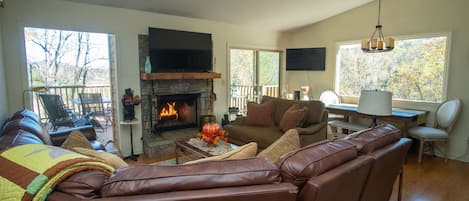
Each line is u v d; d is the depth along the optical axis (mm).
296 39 6121
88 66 4805
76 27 3531
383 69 4832
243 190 1088
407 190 2924
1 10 3047
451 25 3959
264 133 3695
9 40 3123
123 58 3953
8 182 1081
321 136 3783
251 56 5680
